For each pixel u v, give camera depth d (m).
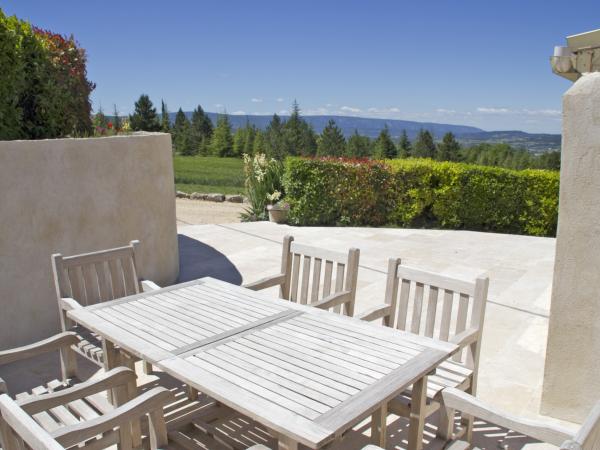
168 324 2.54
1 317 3.96
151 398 1.98
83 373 3.71
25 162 4.08
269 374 1.97
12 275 4.02
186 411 2.89
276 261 7.01
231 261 7.01
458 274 6.55
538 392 3.42
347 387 1.86
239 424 2.79
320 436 1.54
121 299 2.96
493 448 2.79
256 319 2.61
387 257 7.39
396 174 10.15
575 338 2.95
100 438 2.07
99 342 3.06
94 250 4.72
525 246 8.35
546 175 9.87
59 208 4.36
